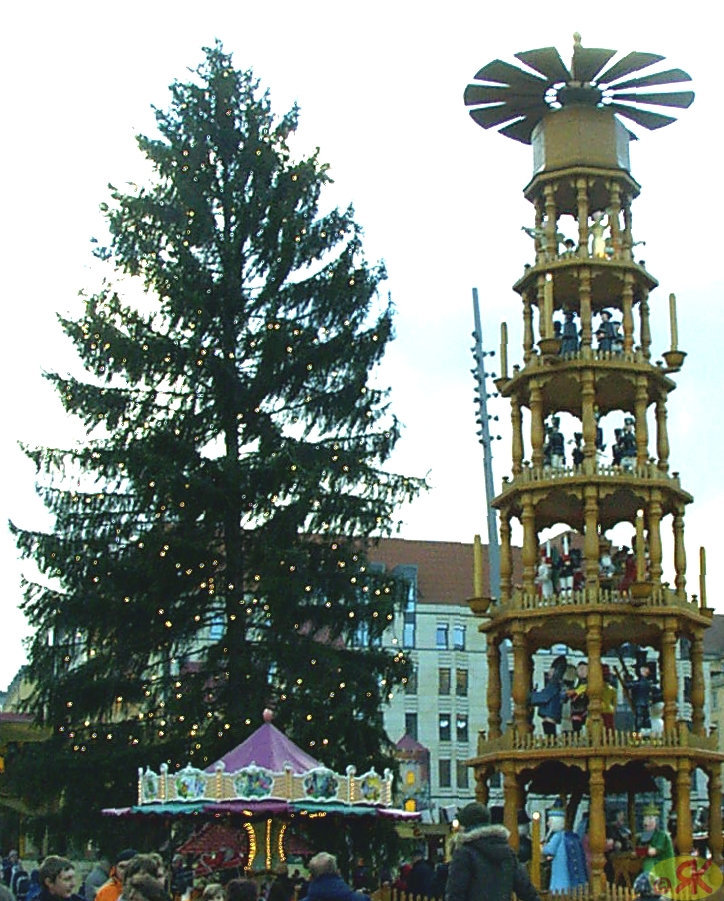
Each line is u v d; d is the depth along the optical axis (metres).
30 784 37.56
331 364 41.69
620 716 32.06
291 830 31.11
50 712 38.72
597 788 28.64
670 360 31.77
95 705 38.78
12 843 52.16
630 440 31.81
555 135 33.06
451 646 92.94
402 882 28.75
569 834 28.38
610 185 32.88
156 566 38.34
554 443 32.28
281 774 26.94
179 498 38.81
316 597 39.84
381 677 40.28
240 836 29.78
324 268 42.88
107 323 40.81
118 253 42.31
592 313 34.50
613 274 32.12
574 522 33.88
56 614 38.97
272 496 39.56
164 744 37.31
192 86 44.00
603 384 31.98
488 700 31.27
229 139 43.72
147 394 41.34
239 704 38.19
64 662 39.47
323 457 40.34
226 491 39.03
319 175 43.91
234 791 26.75
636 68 33.09
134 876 12.10
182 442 39.84
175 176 42.56
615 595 30.00
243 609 39.06
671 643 29.86
